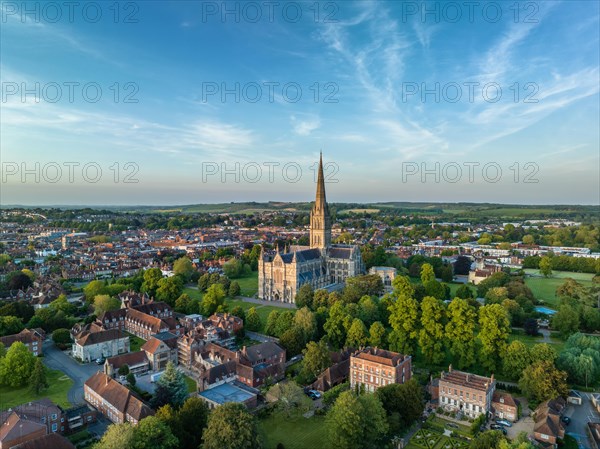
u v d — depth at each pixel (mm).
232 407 103125
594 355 154125
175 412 112875
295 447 113438
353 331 175500
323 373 151000
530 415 130375
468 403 130750
